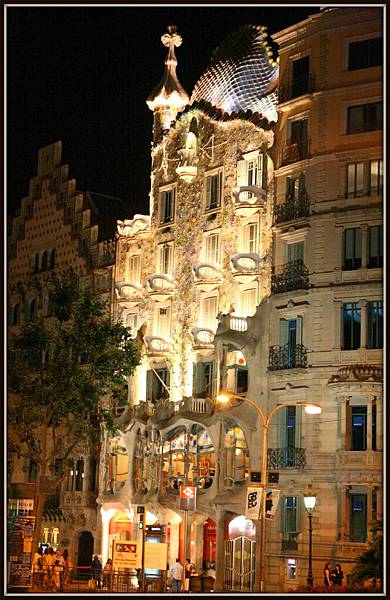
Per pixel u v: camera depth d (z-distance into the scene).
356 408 57.03
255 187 65.44
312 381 58.84
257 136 66.88
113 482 75.81
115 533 76.44
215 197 70.81
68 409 60.84
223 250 68.69
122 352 62.97
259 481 48.28
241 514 62.00
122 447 75.94
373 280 57.59
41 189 92.25
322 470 57.41
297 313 60.56
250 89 69.81
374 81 59.47
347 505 56.31
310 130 61.34
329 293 58.88
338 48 61.00
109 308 80.31
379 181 58.75
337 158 59.88
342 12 60.94
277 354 61.16
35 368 61.91
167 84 78.75
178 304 72.88
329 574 51.84
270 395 61.47
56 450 61.09
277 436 60.53
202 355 68.31
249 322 63.19
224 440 63.88
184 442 68.50
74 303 70.50
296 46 63.19
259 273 64.44
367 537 55.25
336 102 60.56
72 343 61.97
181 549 68.44
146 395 74.69
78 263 85.31
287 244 62.31
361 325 57.66
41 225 91.38
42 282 89.75
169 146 76.56
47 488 59.00
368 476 55.47
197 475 66.19
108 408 76.88
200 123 73.00
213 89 73.12
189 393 70.00
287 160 62.62
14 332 92.44
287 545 58.44
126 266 79.38
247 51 71.06
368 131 59.47
